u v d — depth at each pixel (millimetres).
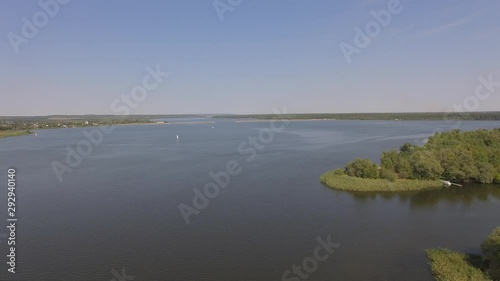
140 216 49844
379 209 53031
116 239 42188
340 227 45750
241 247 40031
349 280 32969
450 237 42219
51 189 63875
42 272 34750
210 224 46875
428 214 50812
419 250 38875
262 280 33219
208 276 34031
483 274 32594
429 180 66562
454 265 34406
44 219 48688
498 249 32406
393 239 41906
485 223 46969
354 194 60938
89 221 47938
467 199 58219
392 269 34875
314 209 52844
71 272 34781
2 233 43969
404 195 60344
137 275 34250
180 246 40312
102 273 34594
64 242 41375
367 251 38781
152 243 41062
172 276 34094
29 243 41156
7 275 34094
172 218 49062
